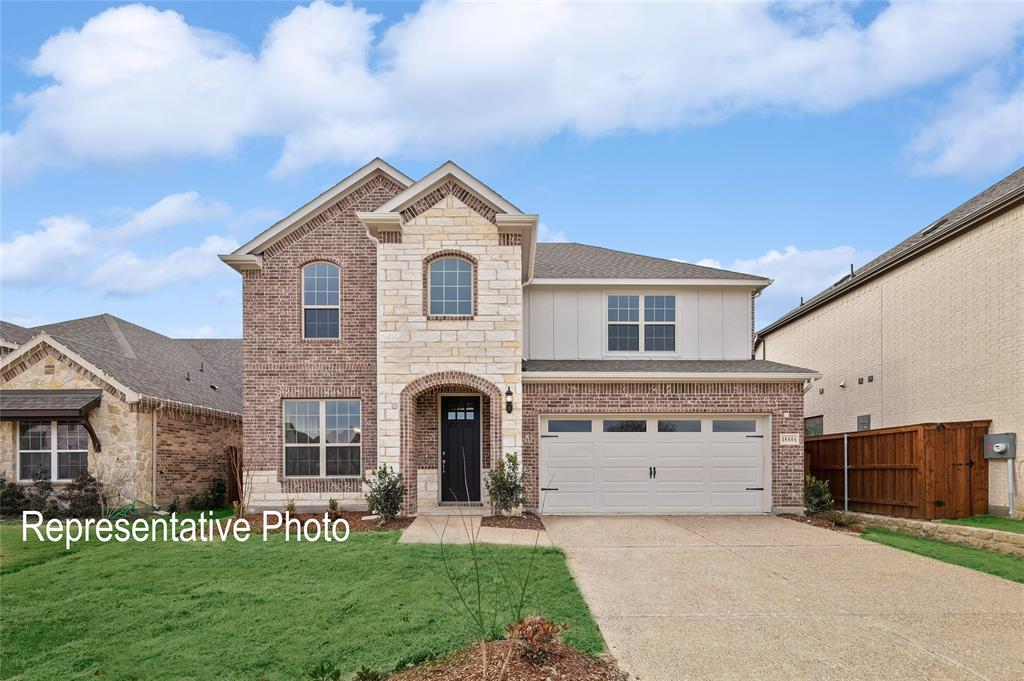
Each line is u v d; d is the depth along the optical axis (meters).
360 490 16.97
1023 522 13.27
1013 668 6.59
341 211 17.84
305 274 17.80
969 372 15.91
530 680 6.05
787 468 16.28
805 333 25.48
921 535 13.65
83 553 11.43
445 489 17.12
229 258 17.38
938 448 14.30
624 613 8.17
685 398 16.38
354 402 17.47
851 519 14.64
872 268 20.11
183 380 21.91
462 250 15.89
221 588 9.30
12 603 8.90
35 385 17.55
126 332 22.92
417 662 6.80
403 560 10.56
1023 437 14.03
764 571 10.27
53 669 7.08
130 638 7.77
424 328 15.76
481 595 8.81
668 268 19.45
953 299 16.56
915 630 7.63
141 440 17.52
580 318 18.69
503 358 15.74
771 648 7.06
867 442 16.39
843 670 6.52
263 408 17.30
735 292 18.91
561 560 10.70
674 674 6.39
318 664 6.92
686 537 12.95
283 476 17.17
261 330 17.50
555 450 16.36
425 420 17.08
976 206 17.73
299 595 8.94
